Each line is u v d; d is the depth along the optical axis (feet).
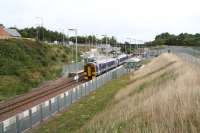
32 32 419.95
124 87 122.93
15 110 88.07
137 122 43.93
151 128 37.91
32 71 158.10
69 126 70.23
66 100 92.94
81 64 227.61
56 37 457.68
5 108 90.33
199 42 359.46
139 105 59.93
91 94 117.39
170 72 112.47
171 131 34.65
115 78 171.73
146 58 342.44
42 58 196.75
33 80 144.36
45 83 149.89
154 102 55.11
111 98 104.06
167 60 180.34
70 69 203.41
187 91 53.93
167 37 524.93
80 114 82.84
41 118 73.87
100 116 67.05
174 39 465.88
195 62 118.62
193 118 36.42
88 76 165.37
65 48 293.84
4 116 80.89
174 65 131.13
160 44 494.18
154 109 47.91
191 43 394.32
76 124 71.77
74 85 143.23
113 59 240.32
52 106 81.51
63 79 167.94
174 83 74.54
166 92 62.03
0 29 256.32
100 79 139.03
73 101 99.96
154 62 223.92
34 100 103.71
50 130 67.00
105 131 45.98
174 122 37.06
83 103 98.94
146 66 210.79
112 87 134.72
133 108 59.67
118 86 137.08
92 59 249.14
